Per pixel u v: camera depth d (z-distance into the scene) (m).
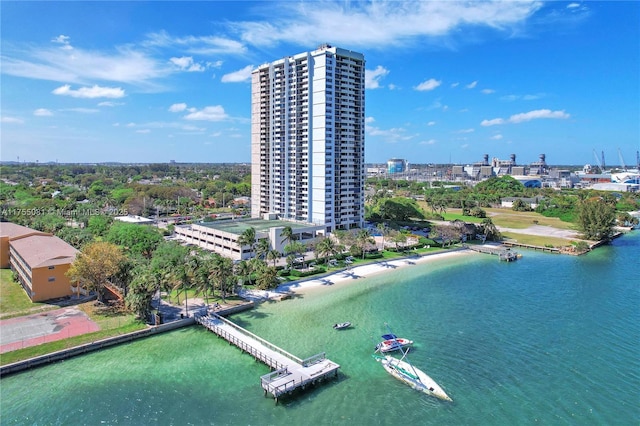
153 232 156.75
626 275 136.38
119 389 67.81
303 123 189.00
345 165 191.25
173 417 60.84
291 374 69.06
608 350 80.81
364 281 127.50
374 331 90.25
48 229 174.25
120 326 87.62
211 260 107.25
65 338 81.38
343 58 186.12
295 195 195.50
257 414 61.62
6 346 77.62
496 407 62.75
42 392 66.62
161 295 109.12
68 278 105.25
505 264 151.75
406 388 68.19
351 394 66.56
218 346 83.25
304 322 94.94
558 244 186.38
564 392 66.50
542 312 101.50
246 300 107.19
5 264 134.38
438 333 89.06
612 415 60.81
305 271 130.75
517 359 77.38
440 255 165.75
